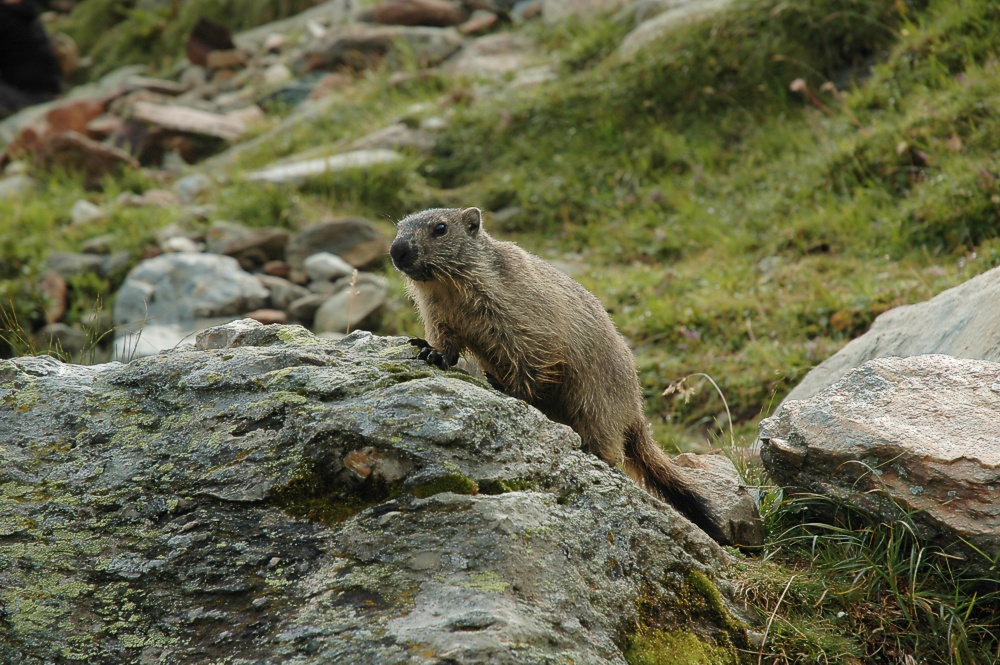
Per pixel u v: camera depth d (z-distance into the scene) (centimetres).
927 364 1291
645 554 1030
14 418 1110
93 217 3569
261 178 3622
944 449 1128
